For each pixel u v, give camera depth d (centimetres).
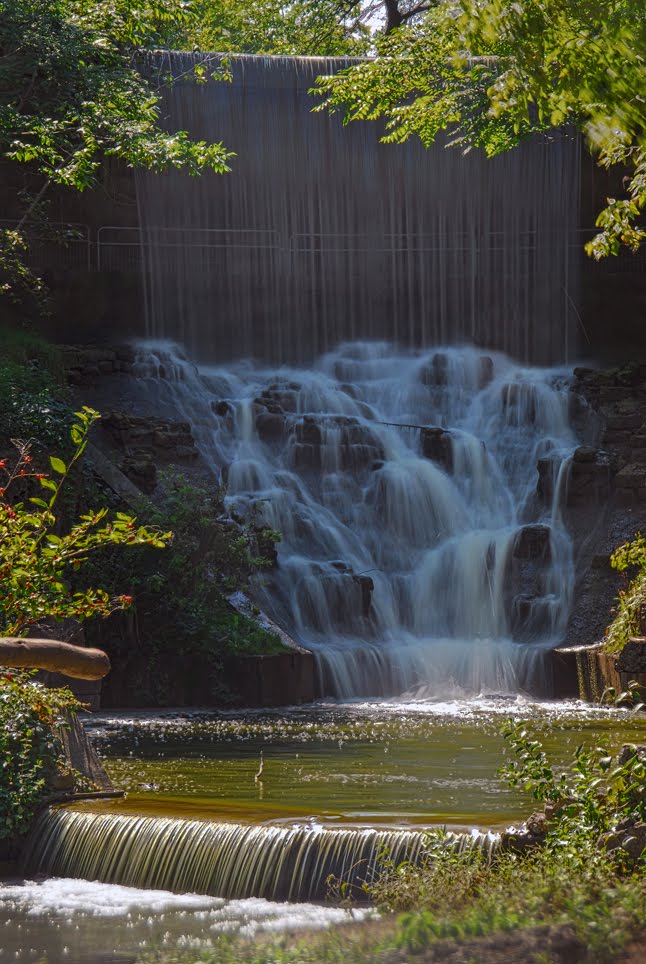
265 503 3053
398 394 3691
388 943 438
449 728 1945
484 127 3291
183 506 2589
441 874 763
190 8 3247
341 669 2570
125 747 1705
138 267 3825
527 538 3017
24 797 1109
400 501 3222
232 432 3391
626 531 2989
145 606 2428
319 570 2922
